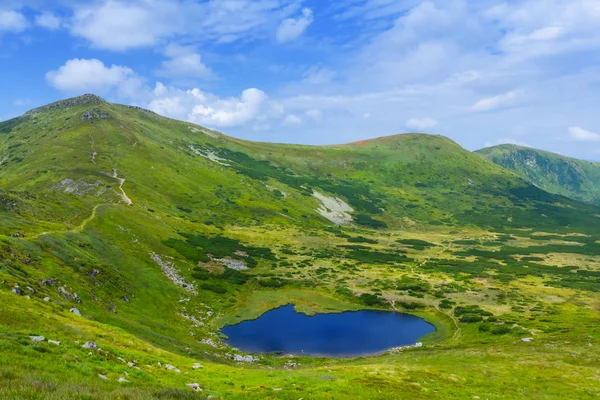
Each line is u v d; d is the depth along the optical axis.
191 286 119.56
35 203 116.69
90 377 24.33
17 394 16.27
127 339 45.00
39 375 20.77
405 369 57.22
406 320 113.31
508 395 49.62
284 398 33.06
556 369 63.59
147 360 36.72
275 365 74.25
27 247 72.12
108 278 88.56
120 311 77.62
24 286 52.94
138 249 123.94
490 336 98.94
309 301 125.38
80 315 56.97
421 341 97.00
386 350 89.88
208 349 77.38
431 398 42.12
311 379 42.75
